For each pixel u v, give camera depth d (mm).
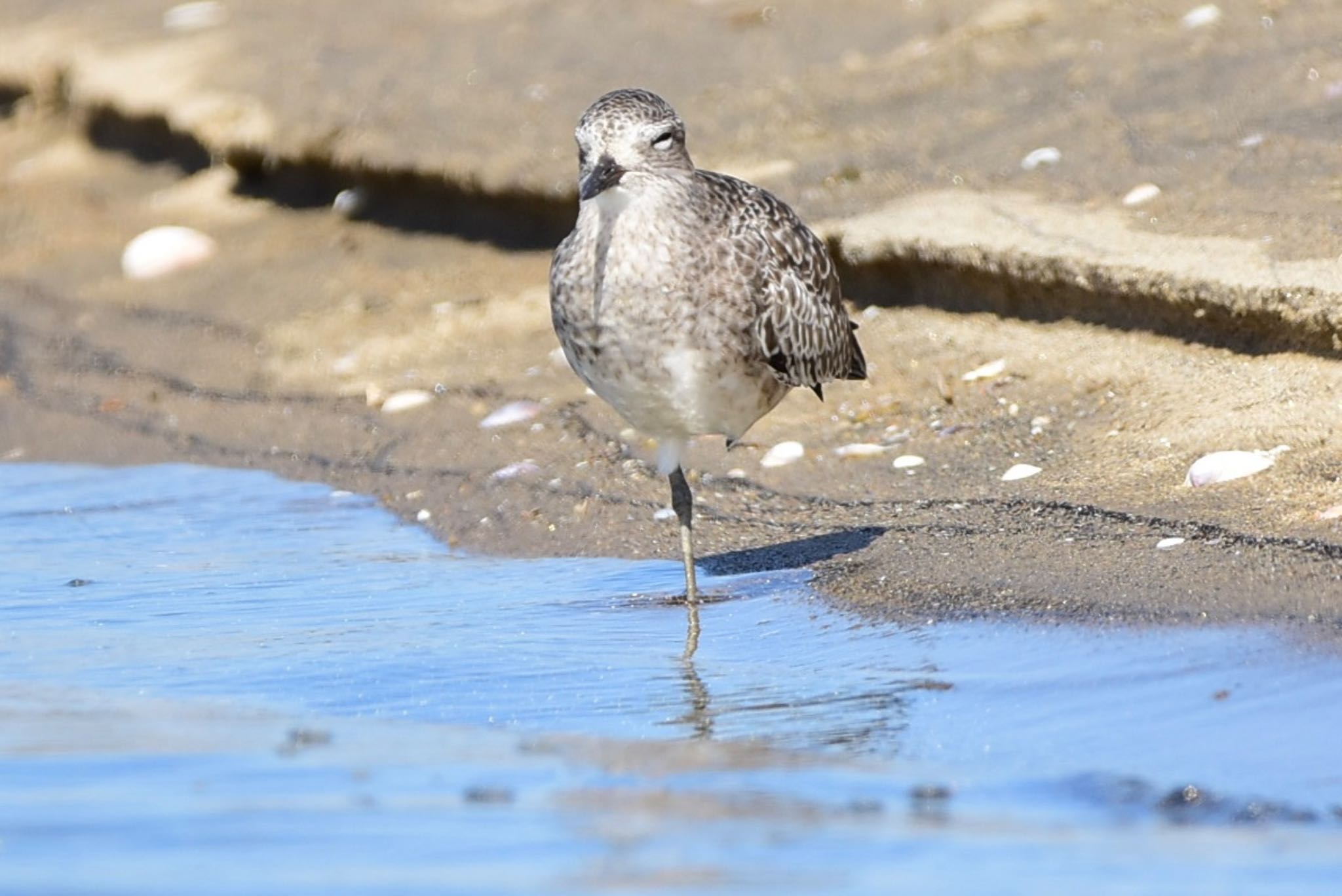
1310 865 6020
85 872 6227
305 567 11547
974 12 18953
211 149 20656
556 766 7441
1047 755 7328
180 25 23781
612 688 8773
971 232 14023
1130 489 10836
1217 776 6926
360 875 6137
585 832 6539
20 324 17891
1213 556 9445
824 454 12609
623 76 19438
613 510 12172
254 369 16094
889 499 11594
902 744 7594
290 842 6492
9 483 14000
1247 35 16609
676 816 6730
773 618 9844
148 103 21672
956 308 14141
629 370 10531
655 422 10758
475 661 9320
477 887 6000
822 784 7078
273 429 14836
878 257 14438
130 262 18906
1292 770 6953
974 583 9742
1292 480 10352
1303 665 7980
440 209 18516
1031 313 13641
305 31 22719
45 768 7457
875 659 8844
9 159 22641
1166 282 12508
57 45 23703
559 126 18516
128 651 9695
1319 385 11344
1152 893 5809
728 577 10727
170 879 6141
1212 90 15680
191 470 14211
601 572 11094
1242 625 8523
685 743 7781
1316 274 11883
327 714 8430
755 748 7656
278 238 19219
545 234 17562
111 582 11297
